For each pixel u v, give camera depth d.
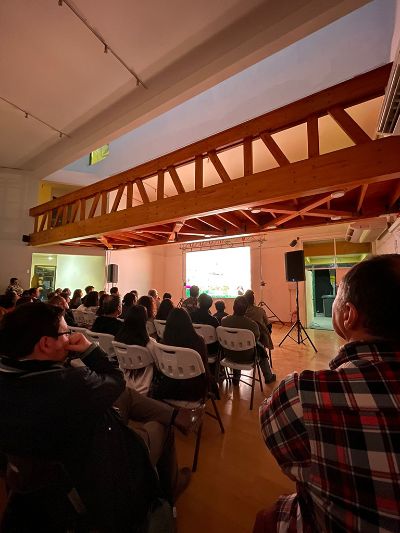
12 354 0.82
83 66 3.69
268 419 0.58
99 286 7.97
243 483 1.62
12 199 6.51
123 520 0.90
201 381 1.93
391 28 3.94
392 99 1.64
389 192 3.45
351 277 0.62
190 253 9.60
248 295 3.59
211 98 6.06
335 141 5.39
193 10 2.95
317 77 4.64
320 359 4.27
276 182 2.62
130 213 3.93
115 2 2.86
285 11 2.83
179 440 2.06
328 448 0.47
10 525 0.89
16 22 3.09
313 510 0.51
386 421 0.44
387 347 0.51
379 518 0.41
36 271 8.75
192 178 7.50
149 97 4.04
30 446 0.77
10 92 4.18
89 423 0.83
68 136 5.25
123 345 2.04
